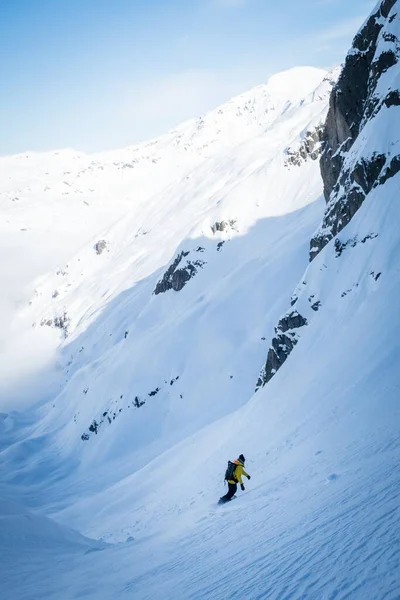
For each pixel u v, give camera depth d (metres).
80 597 7.78
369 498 6.58
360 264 33.84
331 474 9.76
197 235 149.00
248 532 8.58
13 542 13.20
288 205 142.62
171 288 145.50
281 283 103.75
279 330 52.03
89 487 86.56
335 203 54.16
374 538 4.90
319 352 30.83
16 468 117.12
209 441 45.84
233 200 152.88
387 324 23.39
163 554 9.93
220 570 6.73
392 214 33.38
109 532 36.66
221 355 100.62
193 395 98.75
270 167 159.38
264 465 19.77
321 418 20.08
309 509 7.91
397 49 48.28
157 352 111.81
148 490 47.62
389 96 45.38
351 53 57.09
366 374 20.55
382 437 11.64
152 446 94.31
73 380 152.75
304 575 4.83
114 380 115.81
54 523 16.62
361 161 46.78
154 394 105.44
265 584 5.10
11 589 9.02
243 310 106.12
